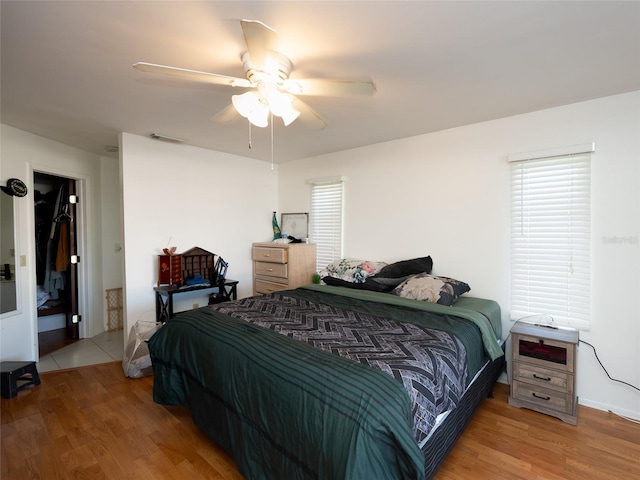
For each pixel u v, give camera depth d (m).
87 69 1.88
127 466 1.78
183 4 1.33
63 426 2.14
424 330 1.92
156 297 3.35
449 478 1.69
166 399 2.14
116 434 2.06
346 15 1.40
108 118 2.71
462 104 2.42
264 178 4.44
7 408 2.36
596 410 2.34
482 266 2.84
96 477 1.70
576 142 2.40
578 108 2.39
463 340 1.88
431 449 1.47
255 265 4.25
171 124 2.87
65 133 3.15
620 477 1.70
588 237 2.37
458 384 1.67
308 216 4.23
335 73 1.93
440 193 3.07
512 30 1.51
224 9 1.36
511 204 2.69
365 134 3.19
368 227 3.62
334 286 3.21
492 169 2.78
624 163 2.24
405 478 1.16
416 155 3.22
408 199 3.29
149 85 2.09
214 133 3.15
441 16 1.41
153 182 3.34
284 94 1.71
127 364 2.88
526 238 2.62
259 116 1.78
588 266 2.38
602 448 1.93
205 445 1.96
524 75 1.97
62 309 4.23
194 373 1.97
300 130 3.05
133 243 3.21
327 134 3.19
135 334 3.00
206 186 3.80
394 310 2.38
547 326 2.49
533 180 2.59
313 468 1.26
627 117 2.22
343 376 1.35
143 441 1.99
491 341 2.14
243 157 4.18
